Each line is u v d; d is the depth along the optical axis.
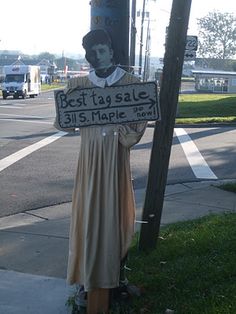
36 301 4.36
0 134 17.77
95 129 3.79
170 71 4.82
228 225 6.13
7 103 40.81
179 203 7.98
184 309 3.89
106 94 3.78
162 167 5.09
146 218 5.20
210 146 15.14
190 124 21.38
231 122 22.00
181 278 4.48
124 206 3.82
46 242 5.99
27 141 15.82
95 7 4.40
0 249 5.74
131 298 4.14
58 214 7.49
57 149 14.11
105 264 3.76
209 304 3.92
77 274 3.91
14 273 4.99
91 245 3.75
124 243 3.83
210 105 31.53
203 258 4.97
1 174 10.49
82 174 3.83
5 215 7.44
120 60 4.43
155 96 3.79
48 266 5.19
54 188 9.27
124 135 3.74
